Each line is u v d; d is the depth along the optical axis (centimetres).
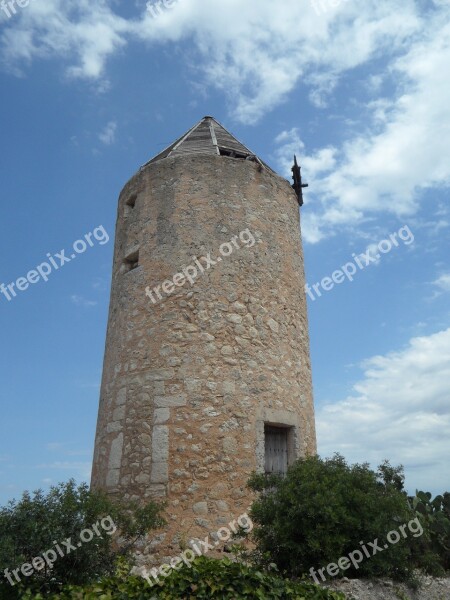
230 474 904
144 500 889
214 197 1098
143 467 915
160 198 1116
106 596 519
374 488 738
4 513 618
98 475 990
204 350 977
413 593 709
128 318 1056
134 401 973
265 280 1079
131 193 1186
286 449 1007
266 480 790
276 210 1164
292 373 1054
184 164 1127
